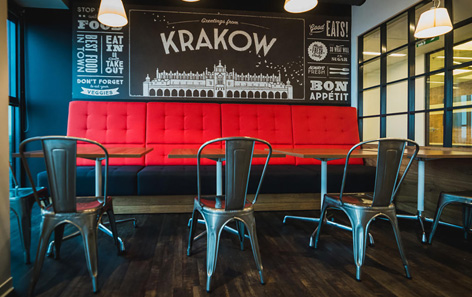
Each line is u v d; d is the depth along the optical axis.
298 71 4.24
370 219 1.77
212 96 4.08
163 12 3.98
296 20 4.24
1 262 1.49
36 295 1.52
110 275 1.75
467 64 2.75
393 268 1.87
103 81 3.90
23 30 3.78
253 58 4.15
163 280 1.69
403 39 3.97
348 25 4.36
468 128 3.05
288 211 3.27
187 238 2.39
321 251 2.15
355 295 1.54
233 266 1.88
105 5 2.71
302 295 1.54
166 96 4.00
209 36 4.07
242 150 1.63
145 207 3.11
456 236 2.51
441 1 3.10
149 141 3.68
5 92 1.56
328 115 4.07
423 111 3.31
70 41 3.90
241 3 4.14
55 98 3.87
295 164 3.83
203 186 3.02
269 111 3.98
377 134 4.42
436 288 1.62
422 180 2.62
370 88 4.11
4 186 1.53
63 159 1.53
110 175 2.92
